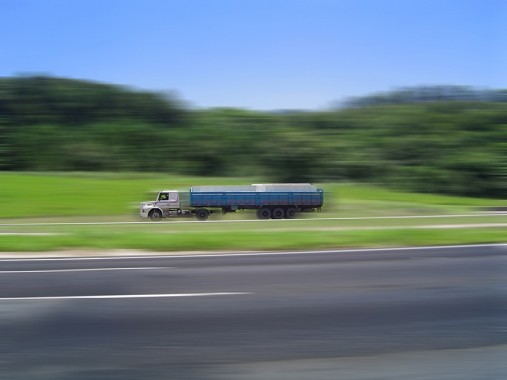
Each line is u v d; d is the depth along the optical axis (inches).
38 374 232.8
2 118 3614.7
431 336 283.4
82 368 239.3
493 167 2455.7
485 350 263.1
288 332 289.3
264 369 237.8
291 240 650.8
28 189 1989.4
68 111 3831.2
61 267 494.3
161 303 351.3
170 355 255.0
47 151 3102.9
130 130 3250.5
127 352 259.4
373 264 504.4
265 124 3321.9
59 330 294.0
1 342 274.8
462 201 2039.9
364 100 3516.2
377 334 286.2
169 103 3885.3
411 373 234.1
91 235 684.7
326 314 324.5
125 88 3998.5
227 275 447.8
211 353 257.6
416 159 2691.9
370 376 230.4
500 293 380.5
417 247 636.1
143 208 1337.4
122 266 497.0
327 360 248.7
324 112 3410.4
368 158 2716.5
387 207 1573.6
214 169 3026.6
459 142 2677.2
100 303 351.9
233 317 317.7
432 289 393.7
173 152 3063.5
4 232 768.3
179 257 557.0
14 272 467.5
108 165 3038.9
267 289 392.8
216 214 1378.0
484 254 570.6
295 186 1400.1
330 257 552.1
